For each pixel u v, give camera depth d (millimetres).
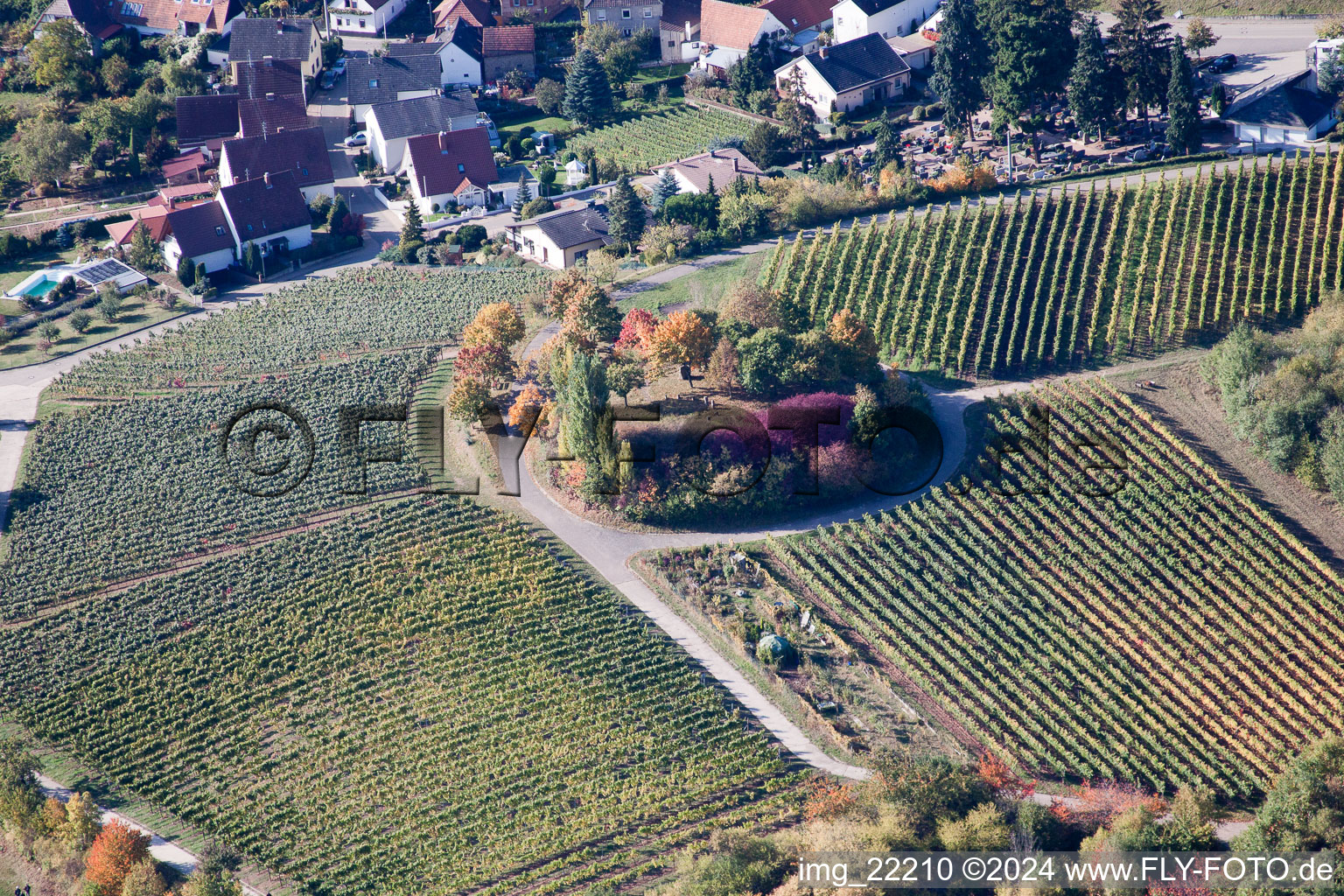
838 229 143250
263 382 130500
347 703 95688
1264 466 110938
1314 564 101938
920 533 106000
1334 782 80625
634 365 115875
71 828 84750
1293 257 129875
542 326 135000
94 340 141750
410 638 100562
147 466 120000
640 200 154750
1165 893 76688
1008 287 131250
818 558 105125
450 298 143500
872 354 117312
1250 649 95625
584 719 92438
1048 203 141125
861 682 94812
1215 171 143750
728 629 98375
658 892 78875
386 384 128625
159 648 101375
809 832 81000
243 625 102688
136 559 110000
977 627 98625
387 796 88125
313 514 113875
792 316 121812
